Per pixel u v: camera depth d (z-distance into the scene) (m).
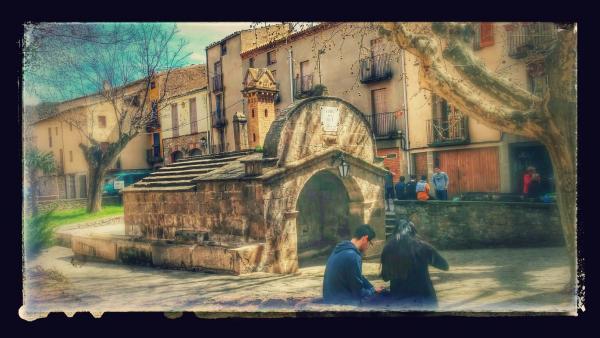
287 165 9.16
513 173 11.86
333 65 14.05
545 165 10.34
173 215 10.46
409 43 7.21
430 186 13.12
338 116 10.34
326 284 6.34
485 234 10.50
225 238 9.42
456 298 7.07
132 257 9.72
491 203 10.38
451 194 12.97
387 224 12.12
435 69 7.14
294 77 14.19
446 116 13.00
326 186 11.20
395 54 13.47
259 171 8.89
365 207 10.79
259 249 8.62
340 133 10.38
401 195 12.92
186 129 13.22
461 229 10.89
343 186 11.02
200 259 8.84
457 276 8.15
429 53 7.12
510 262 8.78
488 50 7.97
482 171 12.43
